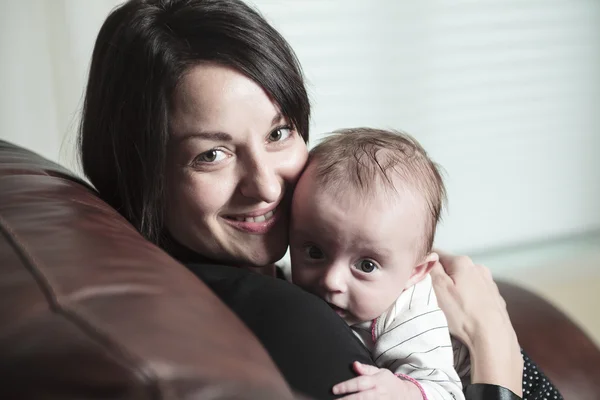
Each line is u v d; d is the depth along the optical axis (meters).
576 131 3.16
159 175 1.00
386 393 0.82
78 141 1.18
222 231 1.05
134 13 1.00
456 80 2.97
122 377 0.43
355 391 0.78
